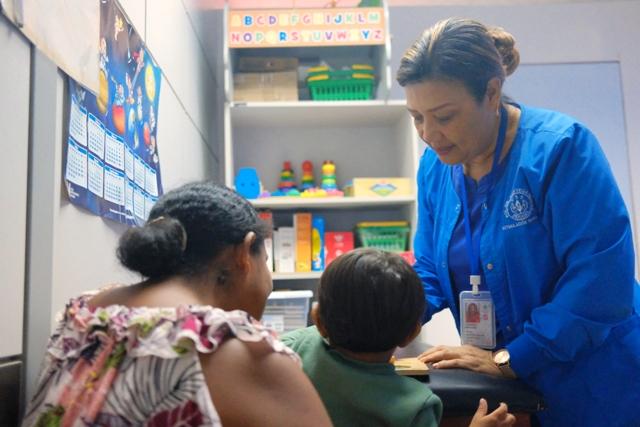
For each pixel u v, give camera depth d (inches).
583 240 44.5
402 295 39.2
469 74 45.8
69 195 38.4
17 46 31.4
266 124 114.4
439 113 47.6
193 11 91.8
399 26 124.7
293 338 43.0
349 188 105.8
